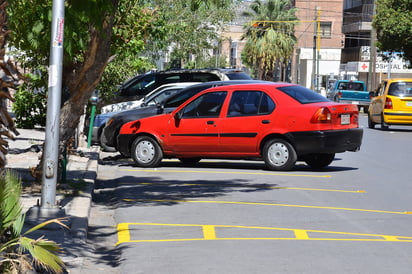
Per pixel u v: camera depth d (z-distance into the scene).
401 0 51.84
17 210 6.60
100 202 12.56
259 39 78.12
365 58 78.94
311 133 16.20
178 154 17.34
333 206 12.01
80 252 8.45
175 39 36.44
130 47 17.70
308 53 91.94
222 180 15.16
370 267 7.81
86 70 11.62
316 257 8.27
